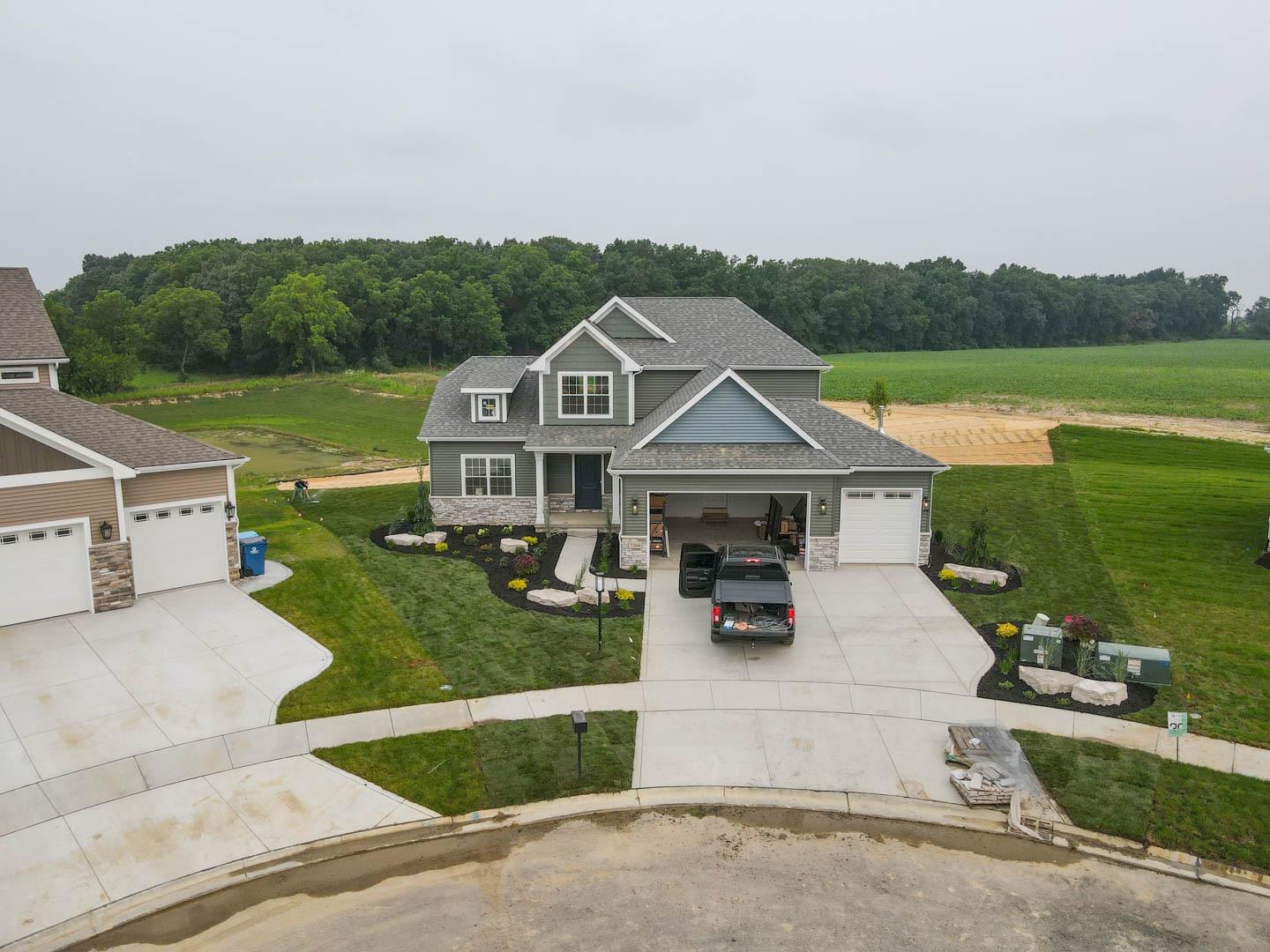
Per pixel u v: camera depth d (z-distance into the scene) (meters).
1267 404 59.03
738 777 12.96
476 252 143.12
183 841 11.35
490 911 10.13
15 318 23.91
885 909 10.18
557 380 26.28
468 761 13.35
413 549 24.06
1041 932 9.80
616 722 14.49
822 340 128.62
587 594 19.70
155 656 16.69
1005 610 19.23
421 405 62.25
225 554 20.94
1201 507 27.28
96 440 19.78
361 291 106.19
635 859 11.13
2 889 10.38
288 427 52.59
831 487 21.94
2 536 17.53
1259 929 9.91
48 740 13.58
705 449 22.78
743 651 17.22
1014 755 12.94
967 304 141.12
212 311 94.94
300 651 17.09
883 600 19.97
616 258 130.12
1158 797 12.30
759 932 9.77
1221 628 18.00
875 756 13.50
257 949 9.53
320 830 11.64
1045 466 34.38
